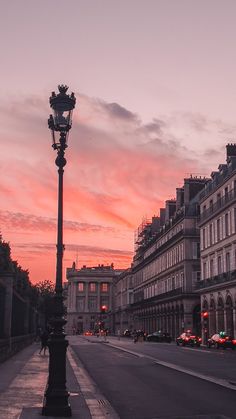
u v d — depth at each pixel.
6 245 29.73
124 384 17.94
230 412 11.91
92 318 177.50
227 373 22.00
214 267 65.50
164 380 19.22
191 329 75.44
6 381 16.50
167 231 91.81
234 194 58.16
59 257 11.29
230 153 65.94
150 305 100.50
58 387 10.44
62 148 11.89
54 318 10.79
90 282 180.38
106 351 42.81
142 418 11.16
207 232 68.88
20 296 36.22
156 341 75.81
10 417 9.95
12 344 29.77
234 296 57.09
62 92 11.88
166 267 91.25
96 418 10.78
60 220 11.52
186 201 84.19
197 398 14.29
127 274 136.12
